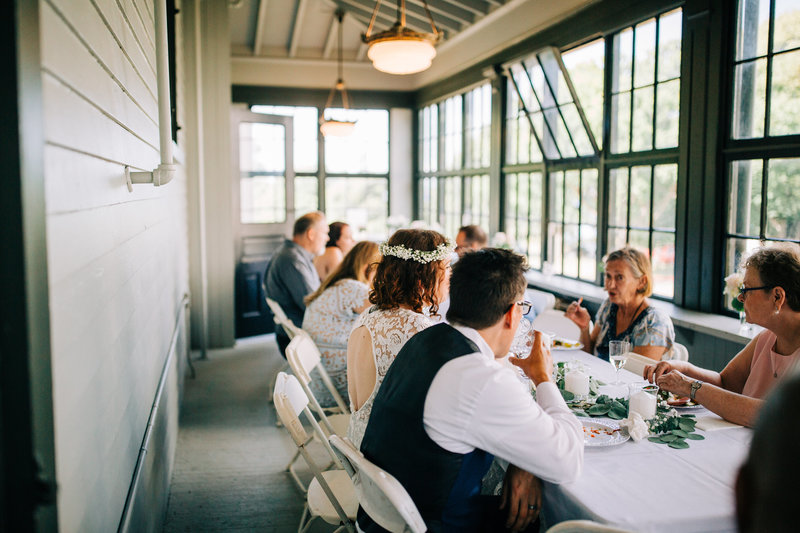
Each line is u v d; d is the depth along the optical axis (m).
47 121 0.91
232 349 6.15
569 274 5.38
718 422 1.91
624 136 4.50
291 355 2.62
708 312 3.66
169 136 1.77
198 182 5.76
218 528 2.67
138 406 1.93
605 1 4.45
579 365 2.54
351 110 8.83
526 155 6.00
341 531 2.12
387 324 1.87
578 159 5.07
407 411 1.47
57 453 0.93
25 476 0.85
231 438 3.76
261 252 6.88
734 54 3.41
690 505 1.42
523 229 6.13
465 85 7.03
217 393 4.67
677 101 3.93
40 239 0.87
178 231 4.44
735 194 3.48
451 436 1.43
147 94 2.23
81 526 1.11
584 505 1.42
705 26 3.52
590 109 4.84
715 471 1.59
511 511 1.56
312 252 4.46
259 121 6.77
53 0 0.95
